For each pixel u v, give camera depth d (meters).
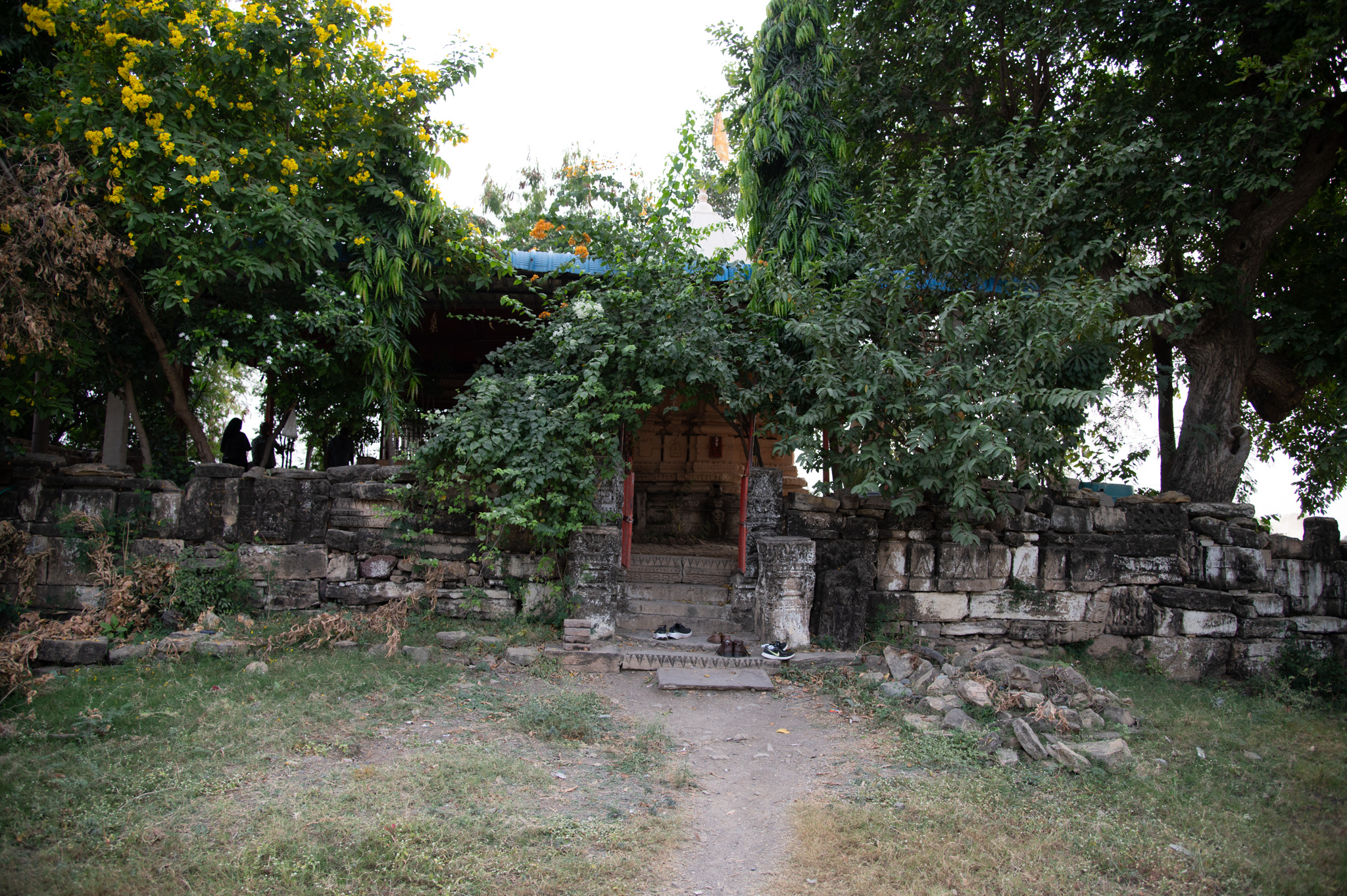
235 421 11.04
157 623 7.91
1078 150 10.12
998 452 7.07
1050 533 9.29
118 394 9.52
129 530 8.30
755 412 9.51
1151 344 12.55
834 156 10.53
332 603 8.58
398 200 8.91
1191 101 10.36
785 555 8.46
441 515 8.77
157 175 7.89
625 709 6.85
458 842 4.25
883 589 9.05
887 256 9.04
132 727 5.53
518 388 8.79
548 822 4.60
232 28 8.21
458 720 6.25
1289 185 8.70
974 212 8.65
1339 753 6.65
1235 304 9.98
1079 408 9.38
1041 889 4.14
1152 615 9.40
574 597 8.40
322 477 8.73
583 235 9.96
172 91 8.05
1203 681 9.18
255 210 8.12
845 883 4.16
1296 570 9.80
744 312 9.83
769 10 10.53
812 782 5.54
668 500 13.40
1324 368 9.92
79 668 6.76
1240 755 6.45
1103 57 10.85
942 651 8.62
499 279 10.00
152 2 8.04
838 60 10.52
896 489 8.24
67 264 7.48
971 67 11.28
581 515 8.55
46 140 7.99
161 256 8.52
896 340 8.40
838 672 7.90
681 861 4.35
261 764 5.15
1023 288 8.88
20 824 4.18
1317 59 8.17
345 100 9.23
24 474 8.19
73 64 8.08
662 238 9.63
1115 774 5.64
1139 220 9.80
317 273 8.84
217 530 8.40
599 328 8.73
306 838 4.20
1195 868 4.44
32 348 7.29
